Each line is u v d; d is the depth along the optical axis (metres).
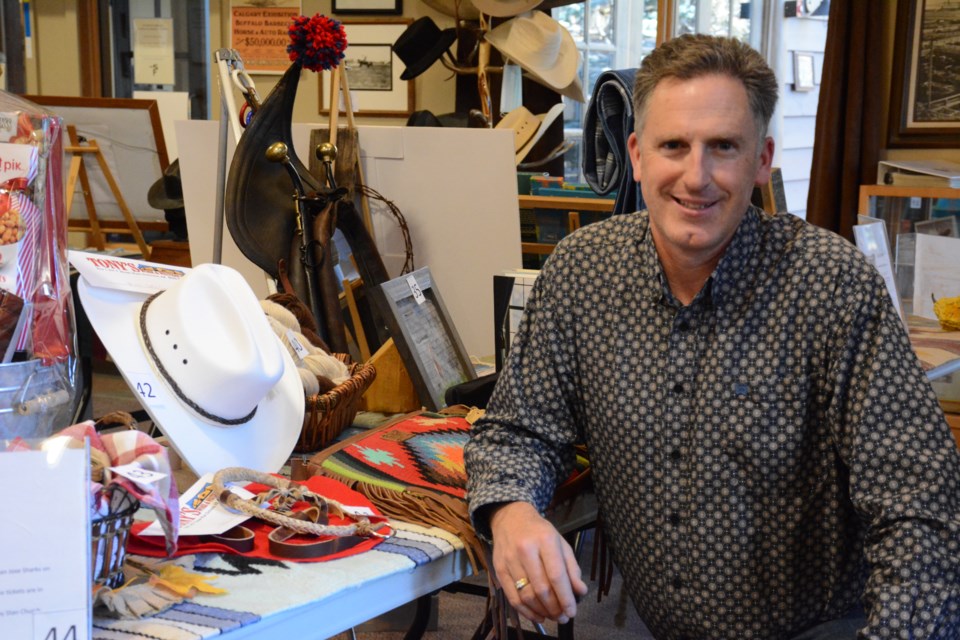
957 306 3.02
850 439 1.39
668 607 1.55
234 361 1.53
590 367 1.57
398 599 1.33
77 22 5.78
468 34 4.61
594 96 2.32
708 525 1.48
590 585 3.00
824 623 1.49
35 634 0.97
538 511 1.47
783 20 5.41
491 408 1.64
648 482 1.52
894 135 3.83
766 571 1.48
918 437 1.34
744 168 1.39
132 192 4.44
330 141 2.49
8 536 0.97
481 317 2.60
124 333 1.58
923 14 3.73
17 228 1.36
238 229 2.26
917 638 1.22
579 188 3.65
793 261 1.45
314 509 1.37
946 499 1.30
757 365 1.45
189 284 1.58
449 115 4.44
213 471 1.55
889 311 1.41
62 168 1.49
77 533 0.99
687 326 1.49
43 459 0.98
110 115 4.29
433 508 1.46
